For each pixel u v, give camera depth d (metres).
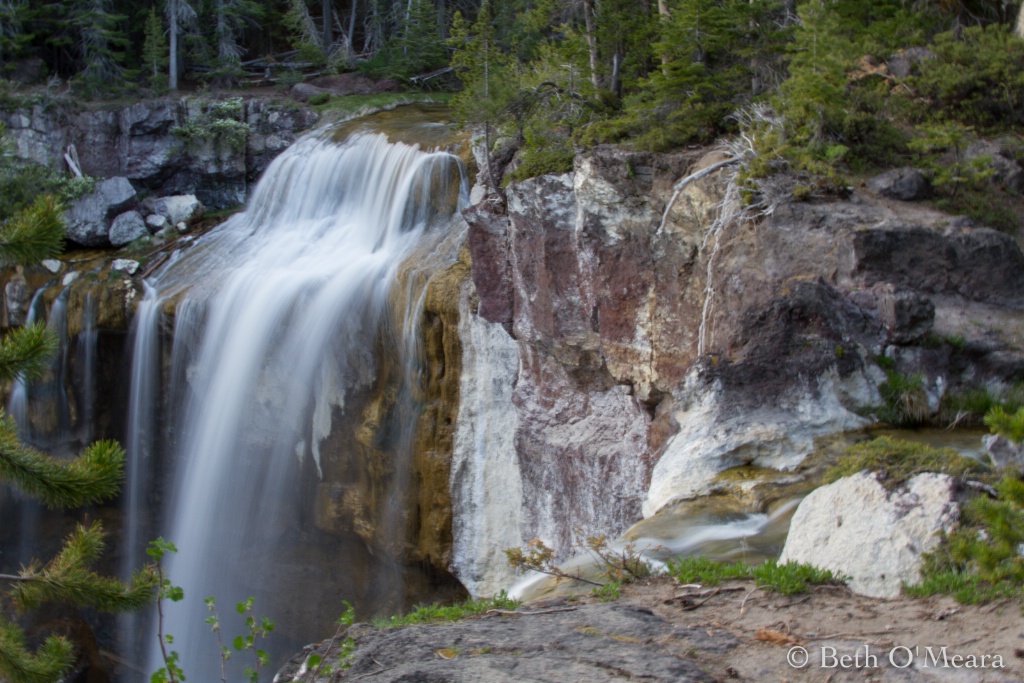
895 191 14.41
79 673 21.48
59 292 25.45
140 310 24.47
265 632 6.31
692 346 14.41
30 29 35.91
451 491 19.17
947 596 6.69
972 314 12.79
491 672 5.61
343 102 31.84
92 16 33.62
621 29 18.86
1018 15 19.28
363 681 5.65
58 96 31.30
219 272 24.92
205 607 22.92
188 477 23.55
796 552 7.76
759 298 12.84
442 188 23.30
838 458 9.20
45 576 8.49
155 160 30.69
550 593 8.28
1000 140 16.38
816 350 11.13
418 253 21.92
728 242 13.74
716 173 14.34
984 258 13.05
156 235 27.88
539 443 17.22
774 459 10.47
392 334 20.61
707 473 10.41
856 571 7.18
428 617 7.93
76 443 25.53
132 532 24.77
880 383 11.49
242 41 40.62
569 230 16.25
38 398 25.52
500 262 18.00
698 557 8.36
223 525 22.86
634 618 6.62
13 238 8.22
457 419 19.17
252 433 22.61
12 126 30.22
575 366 16.56
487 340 18.67
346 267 22.69
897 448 8.59
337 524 21.52
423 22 34.94
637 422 15.88
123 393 25.06
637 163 15.27
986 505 6.79
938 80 17.08
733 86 16.80
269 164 30.38
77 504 8.55
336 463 21.62
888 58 18.27
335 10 41.66
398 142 25.31
